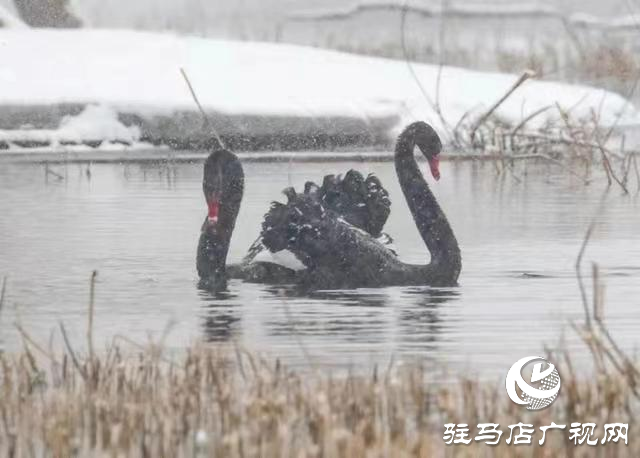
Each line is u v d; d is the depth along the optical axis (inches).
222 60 3627.0
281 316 1419.8
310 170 2874.0
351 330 1346.0
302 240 1592.0
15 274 1670.8
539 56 4606.3
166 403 1036.5
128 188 2561.5
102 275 1665.8
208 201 1594.5
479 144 3191.4
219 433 982.4
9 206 2287.2
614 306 1460.4
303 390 1082.1
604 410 1025.5
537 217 2158.0
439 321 1387.8
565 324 1373.0
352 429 976.9
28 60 3516.2
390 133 3371.1
